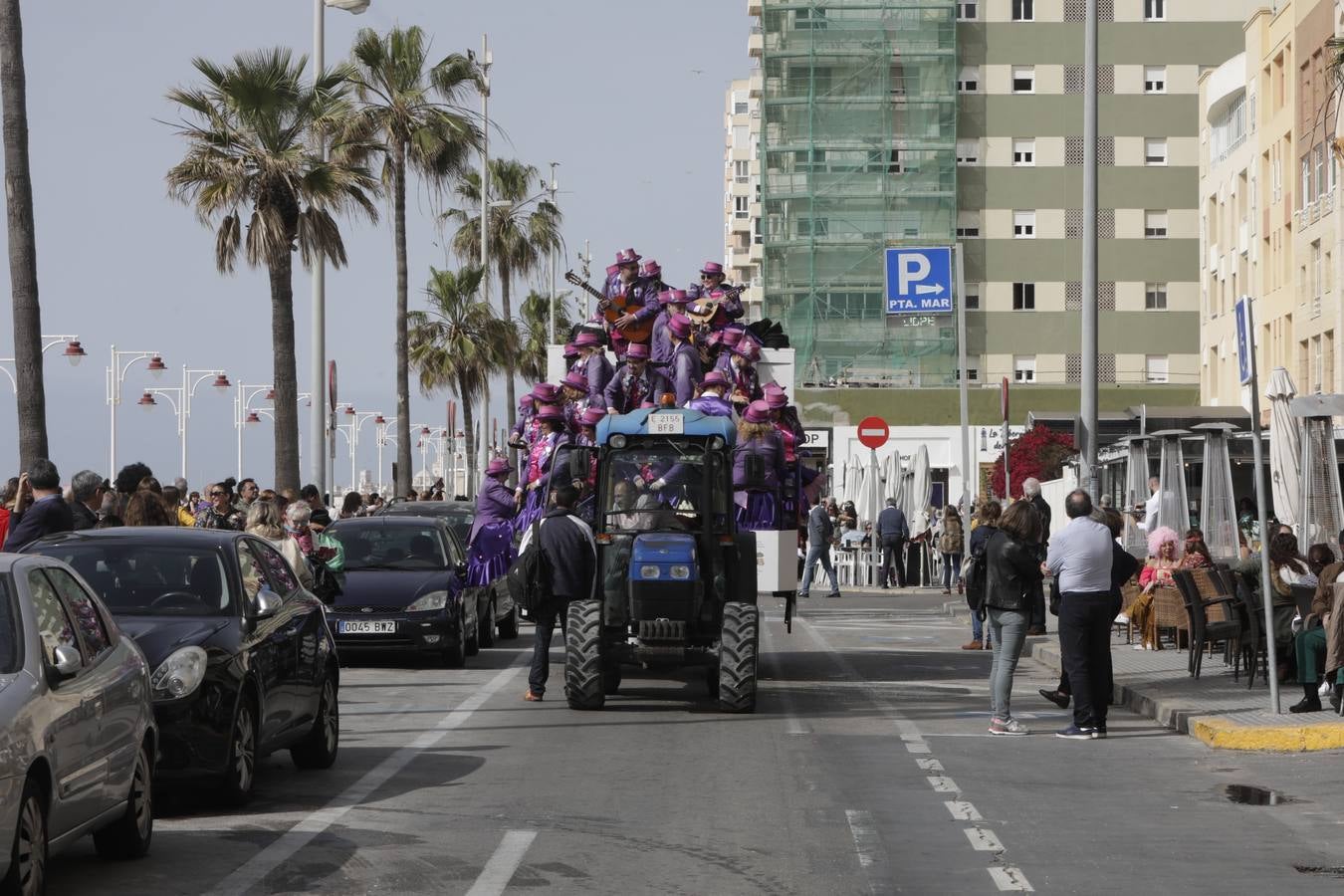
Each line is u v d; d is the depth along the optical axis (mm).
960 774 13938
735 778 13555
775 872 9914
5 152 20641
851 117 82125
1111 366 83438
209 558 12680
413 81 50156
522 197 80625
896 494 48594
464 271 71562
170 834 11039
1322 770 14297
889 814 11898
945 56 82375
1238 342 16875
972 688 21109
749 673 17859
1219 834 11250
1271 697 16922
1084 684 16359
